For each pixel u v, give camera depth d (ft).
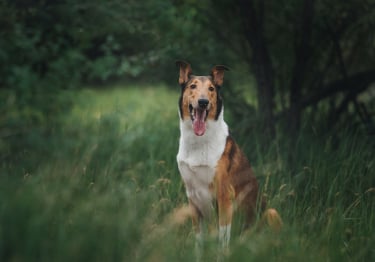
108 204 15.83
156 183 22.31
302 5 29.76
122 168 24.76
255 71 30.35
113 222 14.24
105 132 25.53
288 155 26.55
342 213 19.83
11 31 21.56
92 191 18.52
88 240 13.35
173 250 15.51
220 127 19.95
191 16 29.19
